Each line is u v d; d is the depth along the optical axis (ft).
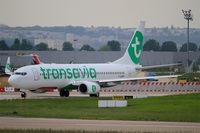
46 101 567.59
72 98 626.64
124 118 416.67
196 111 449.48
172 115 429.38
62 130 338.34
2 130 333.01
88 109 484.74
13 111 467.11
